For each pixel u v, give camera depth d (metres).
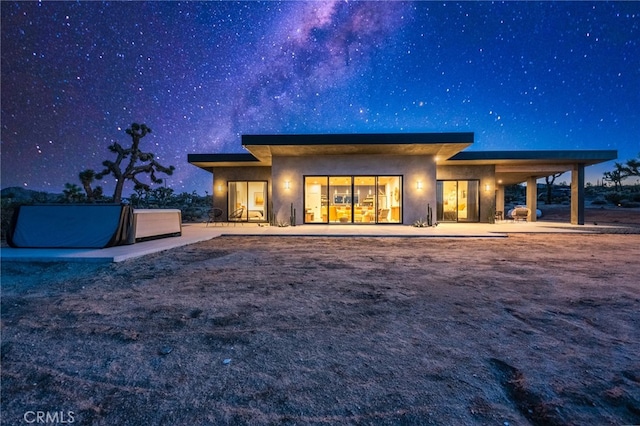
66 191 17.66
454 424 1.59
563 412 1.68
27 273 4.80
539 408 1.71
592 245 7.80
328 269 5.04
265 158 13.52
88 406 1.75
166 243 7.44
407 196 12.48
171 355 2.29
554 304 3.34
